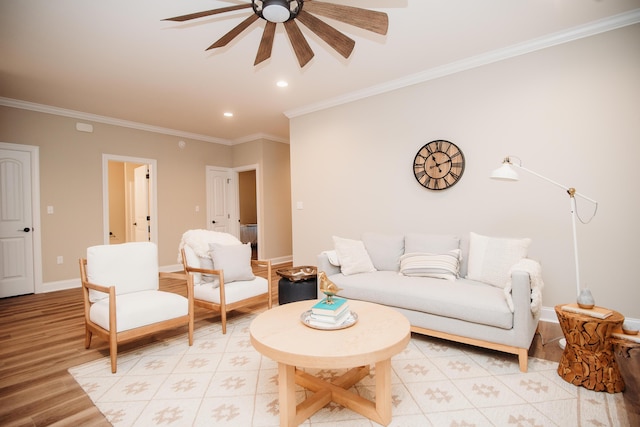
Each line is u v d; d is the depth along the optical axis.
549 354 2.31
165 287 4.68
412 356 2.32
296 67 3.46
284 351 1.48
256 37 2.87
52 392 1.92
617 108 2.69
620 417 1.60
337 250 3.24
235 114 5.05
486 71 3.27
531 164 3.05
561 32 2.83
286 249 6.79
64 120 4.72
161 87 3.93
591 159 2.79
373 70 3.57
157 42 2.90
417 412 1.67
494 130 3.23
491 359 2.26
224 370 2.16
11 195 4.27
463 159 3.40
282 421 1.56
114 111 4.82
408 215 3.82
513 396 1.80
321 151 4.59
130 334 2.23
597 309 1.98
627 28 2.64
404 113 3.82
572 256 2.87
